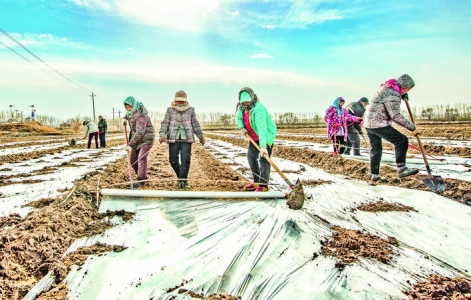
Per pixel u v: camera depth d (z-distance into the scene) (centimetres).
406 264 327
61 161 1145
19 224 421
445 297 272
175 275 304
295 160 1118
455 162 853
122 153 1462
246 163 1033
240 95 546
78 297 277
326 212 478
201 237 384
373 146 644
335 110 995
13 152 1509
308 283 292
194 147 1734
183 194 512
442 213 468
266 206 486
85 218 443
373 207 498
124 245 367
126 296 276
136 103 617
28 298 279
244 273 308
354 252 352
